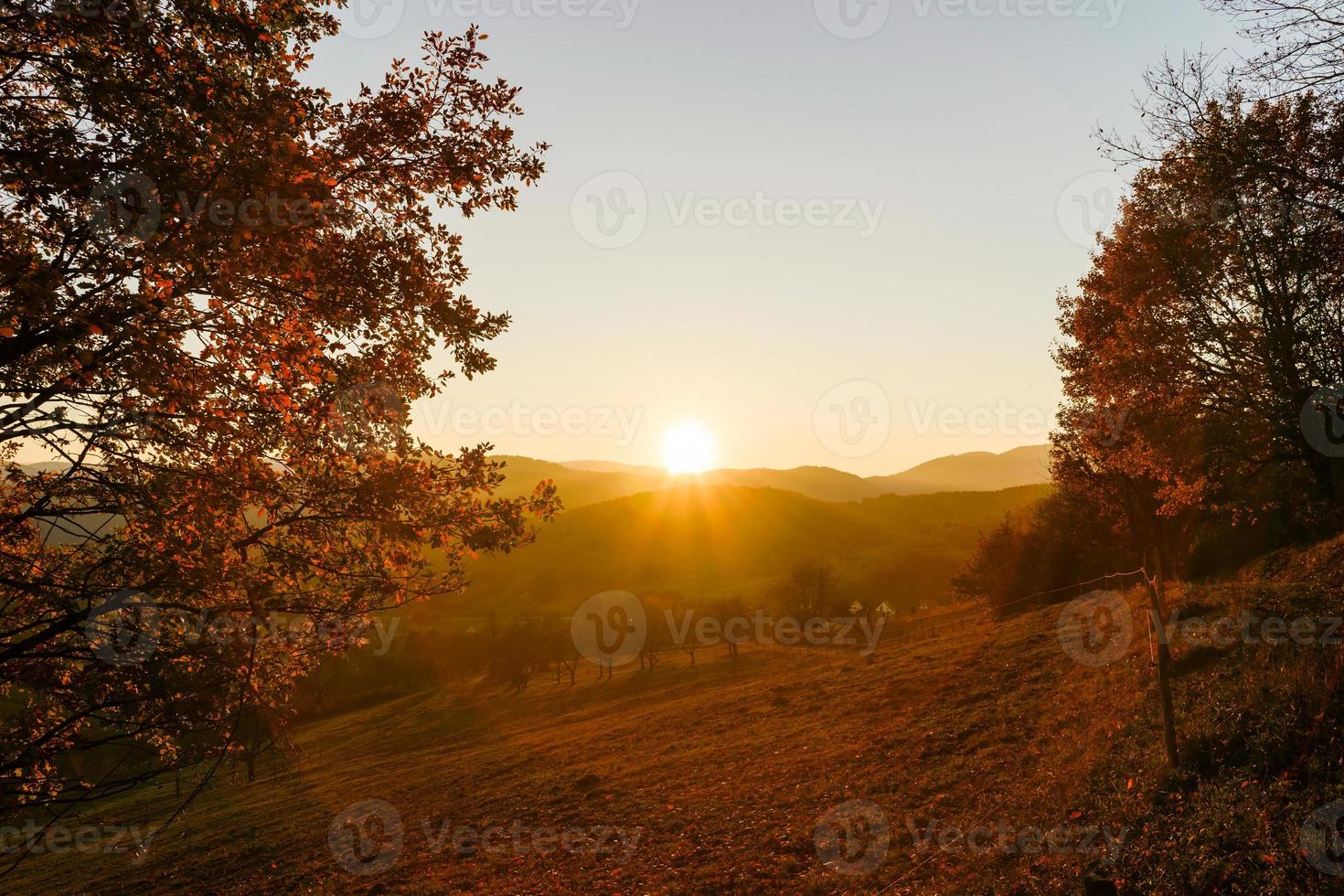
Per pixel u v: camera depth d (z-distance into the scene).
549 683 86.00
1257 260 22.11
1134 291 26.28
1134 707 15.88
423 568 9.59
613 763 31.97
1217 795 9.89
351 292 8.48
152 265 6.78
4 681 8.55
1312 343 22.14
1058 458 34.41
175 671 8.72
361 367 8.99
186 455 8.43
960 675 30.41
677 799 23.12
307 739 74.81
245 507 8.52
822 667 51.22
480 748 49.91
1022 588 54.38
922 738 22.36
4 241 7.19
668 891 15.26
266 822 34.00
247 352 7.84
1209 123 17.31
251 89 7.30
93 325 6.50
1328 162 12.47
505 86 8.92
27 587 7.84
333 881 21.86
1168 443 25.22
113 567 8.62
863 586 140.88
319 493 8.85
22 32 6.81
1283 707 11.19
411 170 8.78
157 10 6.90
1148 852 9.27
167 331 7.20
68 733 8.84
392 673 98.88
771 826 18.06
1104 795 12.18
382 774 43.81
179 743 9.22
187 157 6.57
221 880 25.28
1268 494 26.84
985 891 10.44
